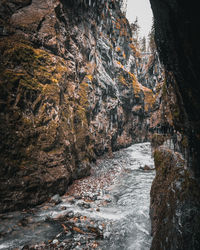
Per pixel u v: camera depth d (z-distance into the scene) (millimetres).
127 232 6715
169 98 4926
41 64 10891
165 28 3016
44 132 9852
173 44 2955
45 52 11570
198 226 3027
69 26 16016
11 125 8203
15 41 9852
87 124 17391
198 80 2689
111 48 30844
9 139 7977
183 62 2875
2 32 9586
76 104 15641
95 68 22516
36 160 8992
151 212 6984
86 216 7801
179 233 3490
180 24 2582
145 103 42062
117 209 8891
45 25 12227
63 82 12664
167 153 6750
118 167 18266
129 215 8094
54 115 10844
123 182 13539
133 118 37594
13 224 6629
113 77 31219
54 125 10648
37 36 11328
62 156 10797
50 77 11188
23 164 8328
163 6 2730
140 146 34094
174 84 3650
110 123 26422
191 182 3707
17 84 8867
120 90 32406
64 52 14234
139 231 6797
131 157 24219
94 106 20562
